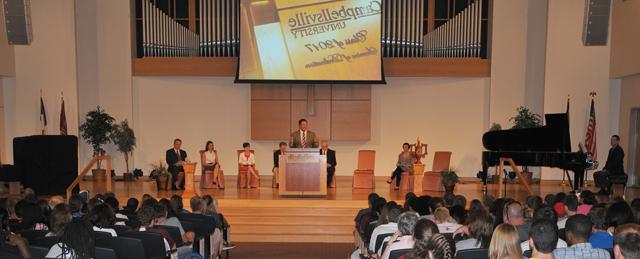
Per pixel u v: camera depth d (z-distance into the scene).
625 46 12.99
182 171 12.44
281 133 14.85
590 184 13.64
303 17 13.95
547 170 14.23
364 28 13.95
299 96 14.81
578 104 13.96
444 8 15.17
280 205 10.43
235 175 15.16
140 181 14.19
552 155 10.65
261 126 14.87
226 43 14.70
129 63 14.73
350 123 14.80
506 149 11.52
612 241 4.34
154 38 14.72
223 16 14.64
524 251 4.10
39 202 6.03
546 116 10.99
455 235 4.77
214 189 12.40
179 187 12.44
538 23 14.45
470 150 14.97
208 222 6.50
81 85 14.74
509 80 14.58
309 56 13.99
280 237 9.86
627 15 12.93
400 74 14.70
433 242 3.05
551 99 14.03
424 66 14.65
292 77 14.00
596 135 13.99
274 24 13.98
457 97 14.96
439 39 14.72
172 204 6.87
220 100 15.14
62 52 14.34
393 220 5.55
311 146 11.99
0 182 10.55
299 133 12.08
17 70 14.33
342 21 13.95
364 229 6.42
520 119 13.73
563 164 10.51
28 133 14.42
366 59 13.98
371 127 15.08
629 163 13.52
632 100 13.26
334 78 14.00
